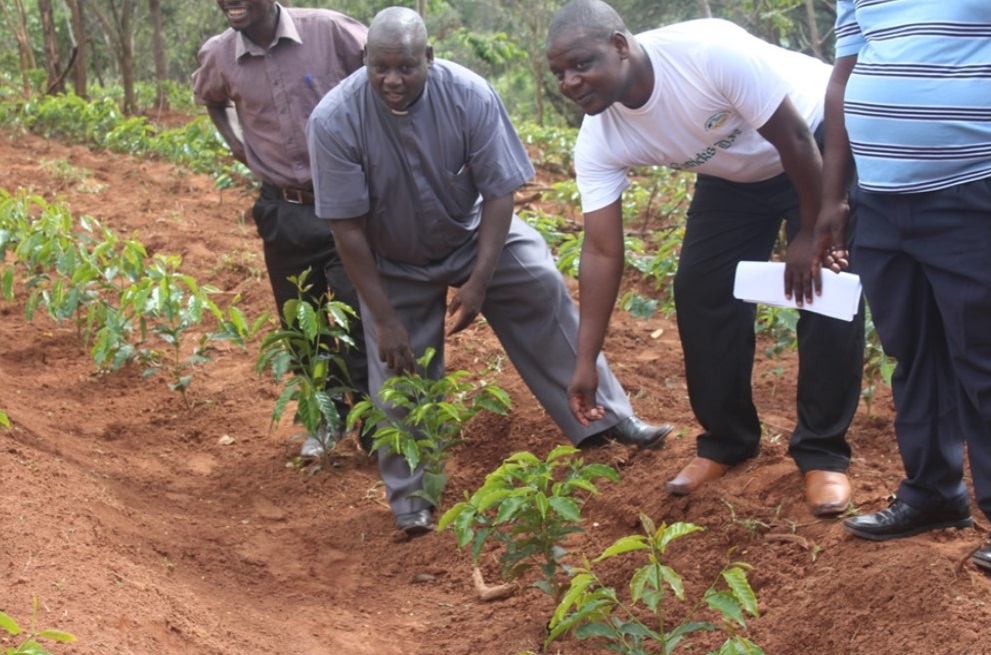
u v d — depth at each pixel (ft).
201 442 17.94
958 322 10.19
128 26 51.37
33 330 21.77
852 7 10.88
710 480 13.73
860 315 12.55
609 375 15.40
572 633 11.82
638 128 12.10
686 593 12.21
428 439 14.29
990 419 10.33
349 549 14.60
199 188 32.83
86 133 38.93
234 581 13.48
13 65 68.85
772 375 18.26
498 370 18.74
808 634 10.80
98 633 10.34
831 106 11.18
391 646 12.18
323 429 17.17
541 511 11.35
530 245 15.01
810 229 11.90
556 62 11.39
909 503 11.42
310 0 58.65
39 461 14.66
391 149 13.66
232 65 16.29
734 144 12.16
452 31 65.41
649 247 26.35
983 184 9.80
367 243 14.12
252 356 20.99
